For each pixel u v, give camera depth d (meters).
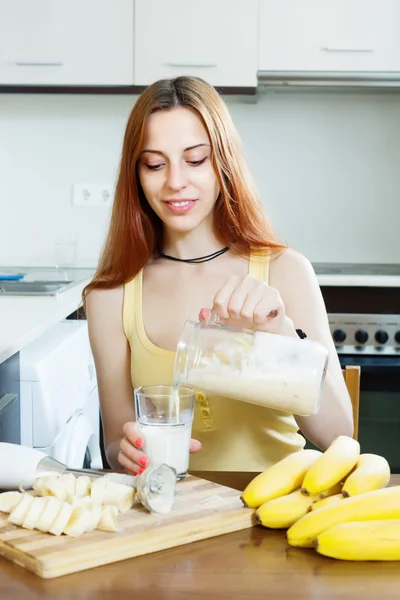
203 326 1.10
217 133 1.33
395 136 3.18
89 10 2.87
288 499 0.94
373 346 2.76
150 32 2.87
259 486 0.97
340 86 2.92
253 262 1.45
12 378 1.74
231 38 2.86
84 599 0.77
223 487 1.05
